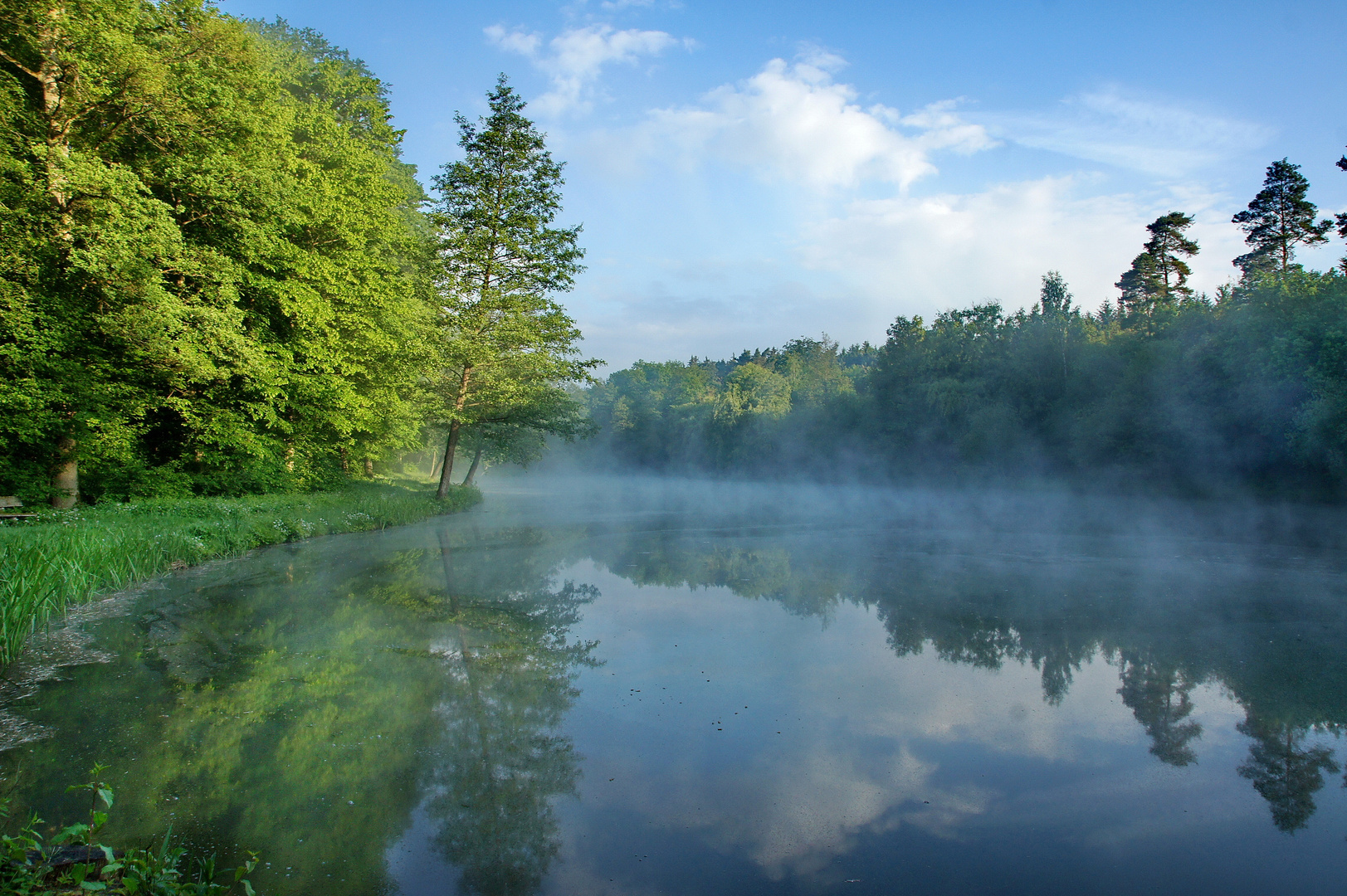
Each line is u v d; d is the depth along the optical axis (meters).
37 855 2.95
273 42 26.59
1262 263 36.22
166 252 13.80
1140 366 31.78
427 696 6.14
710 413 73.44
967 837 3.99
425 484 37.12
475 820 4.10
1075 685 6.64
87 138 14.57
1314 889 3.48
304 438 20.95
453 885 3.45
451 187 24.94
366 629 8.30
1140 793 4.53
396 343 20.89
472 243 24.73
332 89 25.11
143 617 8.51
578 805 4.31
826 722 5.73
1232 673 6.95
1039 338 39.94
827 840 3.95
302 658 7.12
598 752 5.09
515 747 5.13
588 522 22.92
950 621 9.11
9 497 12.89
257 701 5.89
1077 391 36.09
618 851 3.80
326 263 18.11
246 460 19.09
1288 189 35.19
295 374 18.16
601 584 11.65
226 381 16.52
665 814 4.22
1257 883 3.54
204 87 14.70
